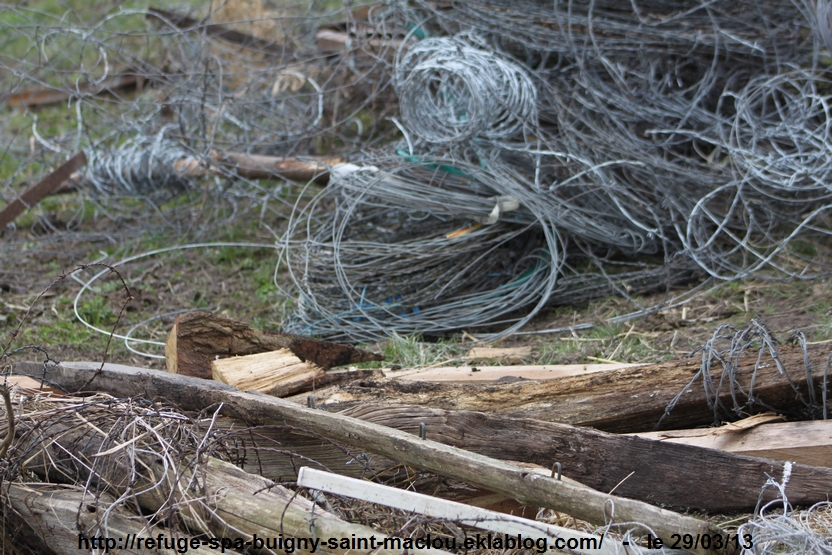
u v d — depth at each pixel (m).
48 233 8.45
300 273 6.80
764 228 6.52
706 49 7.29
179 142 8.27
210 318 4.53
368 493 2.87
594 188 6.45
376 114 9.34
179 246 7.73
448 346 5.78
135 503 3.06
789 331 5.02
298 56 9.67
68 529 3.10
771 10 7.52
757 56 7.23
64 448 3.31
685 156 7.05
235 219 8.38
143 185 8.14
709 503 3.45
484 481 3.05
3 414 3.55
